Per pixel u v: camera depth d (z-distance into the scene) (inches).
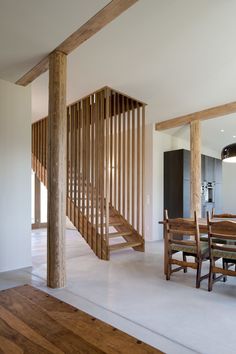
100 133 183.5
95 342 78.7
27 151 162.2
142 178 208.7
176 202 246.1
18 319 91.7
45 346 76.3
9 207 153.0
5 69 141.1
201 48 126.2
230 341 80.2
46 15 99.3
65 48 122.3
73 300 108.4
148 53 130.2
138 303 106.7
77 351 74.2
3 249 149.4
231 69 147.8
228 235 118.4
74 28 107.3
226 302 108.6
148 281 133.0
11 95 156.7
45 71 143.9
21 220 157.6
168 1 94.7
